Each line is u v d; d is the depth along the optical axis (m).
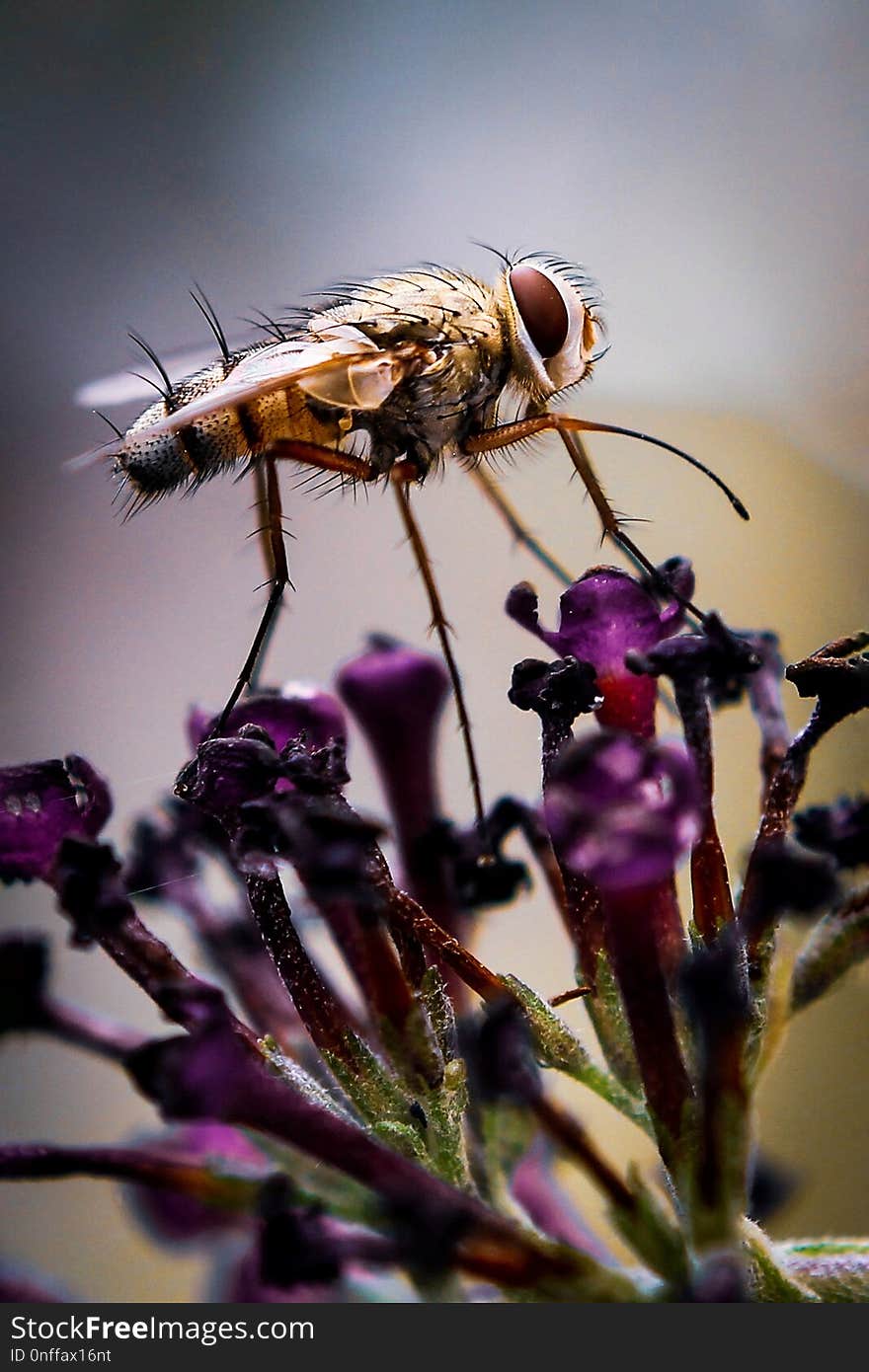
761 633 0.05
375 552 0.07
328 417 0.06
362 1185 0.05
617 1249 0.05
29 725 0.07
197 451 0.06
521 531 0.06
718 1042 0.05
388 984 0.05
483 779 0.07
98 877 0.05
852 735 0.06
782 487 0.07
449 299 0.06
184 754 0.07
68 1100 0.06
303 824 0.05
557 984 0.06
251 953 0.05
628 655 0.05
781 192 0.07
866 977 0.05
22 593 0.07
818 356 0.07
